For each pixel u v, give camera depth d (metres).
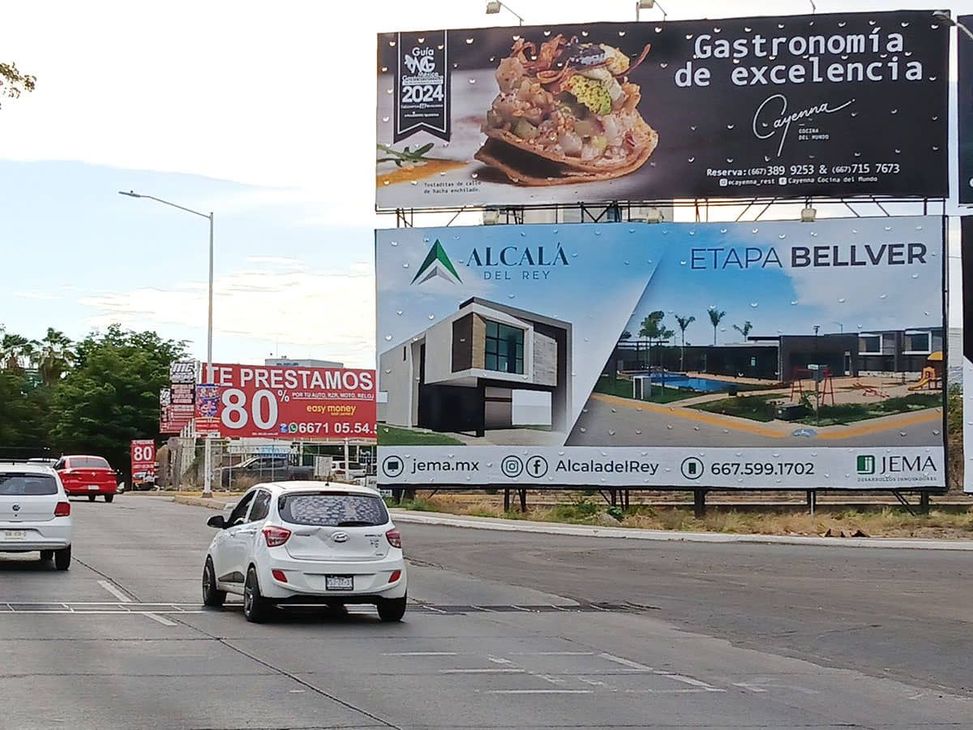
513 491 45.22
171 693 11.67
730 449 41.19
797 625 17.84
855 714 11.49
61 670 12.85
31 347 111.19
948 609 19.69
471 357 42.75
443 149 43.25
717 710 11.53
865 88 41.50
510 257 42.66
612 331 41.97
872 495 49.50
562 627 17.44
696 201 42.25
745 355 41.25
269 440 71.94
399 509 44.50
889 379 40.56
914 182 41.25
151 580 22.30
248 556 17.25
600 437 41.94
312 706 11.17
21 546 23.14
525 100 42.91
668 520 40.62
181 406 69.88
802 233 41.12
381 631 16.59
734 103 42.00
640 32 42.53
